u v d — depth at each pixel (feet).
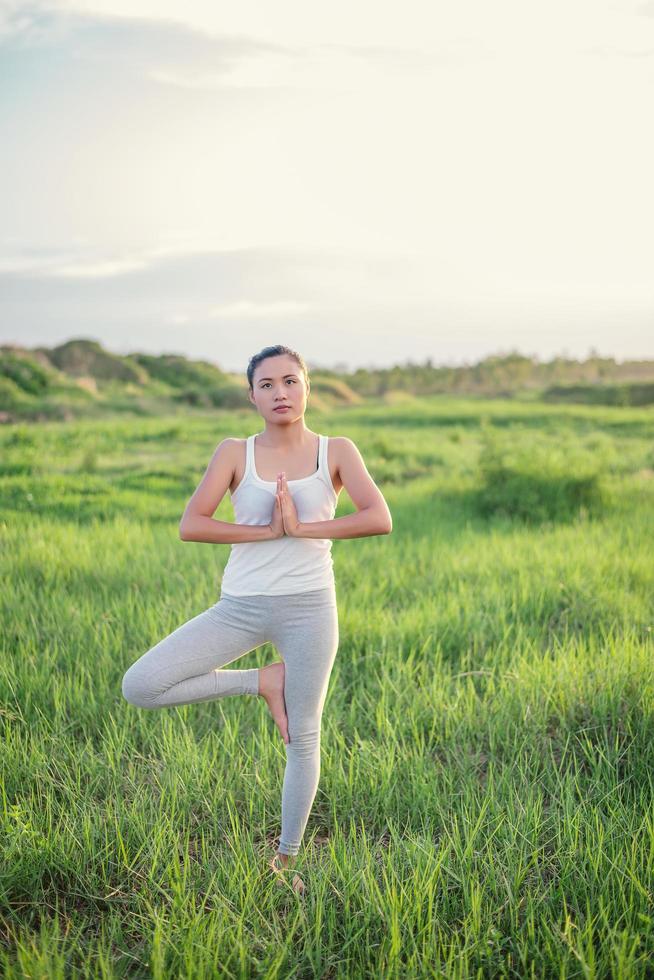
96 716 14.60
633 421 90.12
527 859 10.85
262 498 10.36
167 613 18.83
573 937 9.36
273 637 10.46
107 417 108.47
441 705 14.62
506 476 37.52
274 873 10.50
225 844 11.52
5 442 63.10
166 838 11.18
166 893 9.97
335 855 10.64
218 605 10.55
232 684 10.44
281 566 10.21
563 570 23.61
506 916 9.86
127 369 171.73
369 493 10.41
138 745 14.10
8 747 12.89
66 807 11.99
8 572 22.98
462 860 10.32
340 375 230.48
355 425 92.32
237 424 90.43
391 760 12.66
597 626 19.38
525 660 16.35
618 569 24.06
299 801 10.50
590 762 13.04
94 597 20.71
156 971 8.65
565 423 87.86
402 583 22.89
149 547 26.58
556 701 14.87
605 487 36.81
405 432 78.95
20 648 16.75
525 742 13.39
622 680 14.85
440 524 32.30
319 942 9.39
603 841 10.78
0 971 8.98
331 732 14.05
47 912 10.21
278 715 10.45
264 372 10.26
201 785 12.21
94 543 26.76
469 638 18.17
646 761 13.00
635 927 9.62
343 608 19.97
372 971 8.98
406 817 12.01
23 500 37.14
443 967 9.02
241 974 8.87
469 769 13.10
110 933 9.72
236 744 13.75
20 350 157.89
